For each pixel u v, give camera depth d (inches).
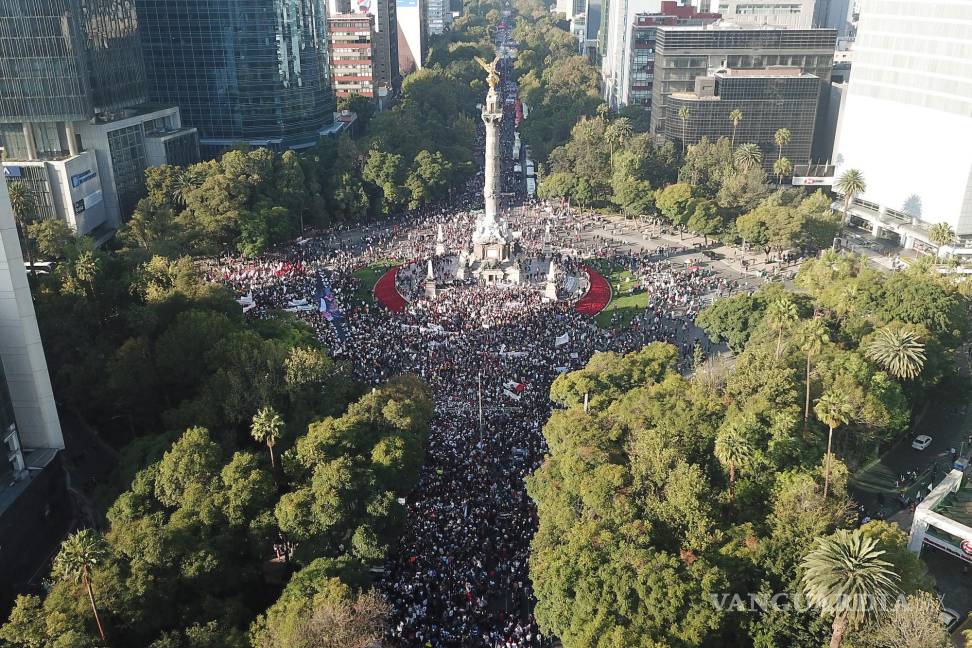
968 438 5201.8
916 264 6565.0
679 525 3548.2
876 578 2795.3
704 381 4749.0
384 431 4195.4
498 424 4904.0
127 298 5472.4
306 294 7106.3
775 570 3257.9
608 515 3548.2
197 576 3331.7
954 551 3850.9
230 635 3080.7
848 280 6131.9
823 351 4960.6
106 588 3144.7
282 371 4603.8
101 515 3971.5
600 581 3221.0
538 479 3988.7
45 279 5359.3
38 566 4050.2
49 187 7416.3
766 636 3090.6
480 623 3420.3
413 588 3570.4
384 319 6614.2
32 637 2972.4
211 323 4968.0
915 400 5098.4
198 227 7667.3
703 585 3127.5
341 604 2947.8
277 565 3890.3
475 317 6614.2
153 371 4717.0
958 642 3437.5
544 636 3388.3
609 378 4857.3
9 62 7308.1
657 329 6550.2
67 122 7731.3
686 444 4065.0
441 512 4082.2
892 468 4837.6
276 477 4074.8
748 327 5841.5
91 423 5004.9
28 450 4320.9
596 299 7249.0
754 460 3811.5
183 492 3757.4
